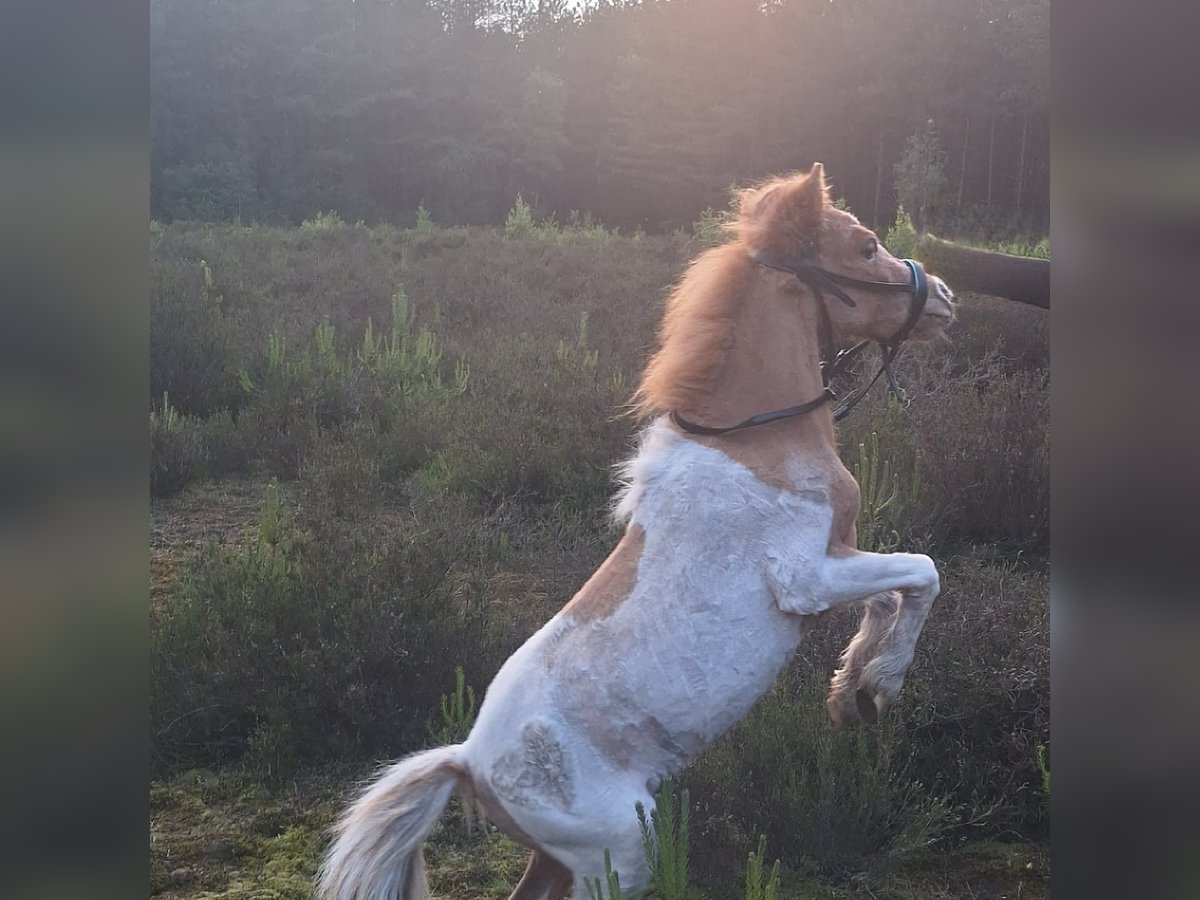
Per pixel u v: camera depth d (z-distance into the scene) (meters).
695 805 3.26
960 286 3.46
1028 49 28.72
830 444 2.92
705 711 2.61
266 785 3.88
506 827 2.62
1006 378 6.80
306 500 6.27
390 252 18.45
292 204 42.50
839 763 3.44
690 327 2.87
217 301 11.14
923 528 5.34
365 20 49.66
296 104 46.38
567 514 6.19
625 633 2.61
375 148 48.47
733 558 2.67
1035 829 3.51
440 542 5.09
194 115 44.19
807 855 3.33
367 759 4.03
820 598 2.69
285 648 4.24
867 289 2.91
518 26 56.12
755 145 38.34
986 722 3.67
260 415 7.86
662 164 40.72
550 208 49.88
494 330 10.71
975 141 30.80
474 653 4.28
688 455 2.78
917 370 7.03
